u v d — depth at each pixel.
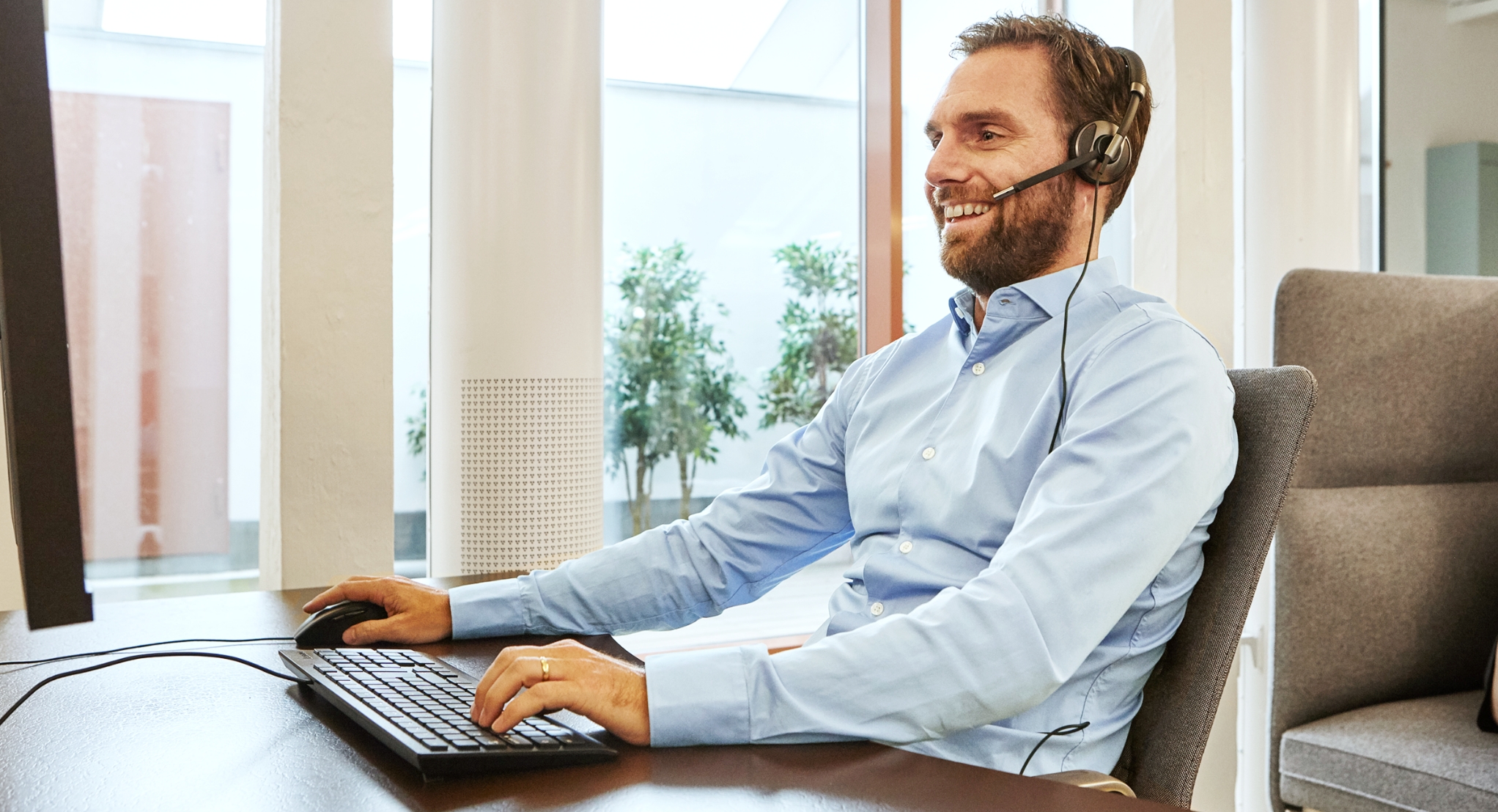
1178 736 0.98
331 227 1.79
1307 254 2.70
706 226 2.79
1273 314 1.74
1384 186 3.26
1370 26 3.26
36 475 0.57
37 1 0.56
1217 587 0.99
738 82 2.81
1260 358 2.75
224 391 2.25
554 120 2.00
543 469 1.98
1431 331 1.79
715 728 0.74
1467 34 3.36
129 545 2.17
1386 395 1.77
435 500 2.02
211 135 2.22
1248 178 2.76
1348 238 2.72
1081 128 1.12
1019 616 0.82
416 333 2.39
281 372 1.76
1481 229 3.38
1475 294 1.84
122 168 2.14
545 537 1.98
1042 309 1.13
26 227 0.56
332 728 0.75
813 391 2.93
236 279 2.25
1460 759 1.49
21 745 0.71
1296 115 2.70
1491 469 1.88
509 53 1.97
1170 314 1.06
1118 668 0.97
